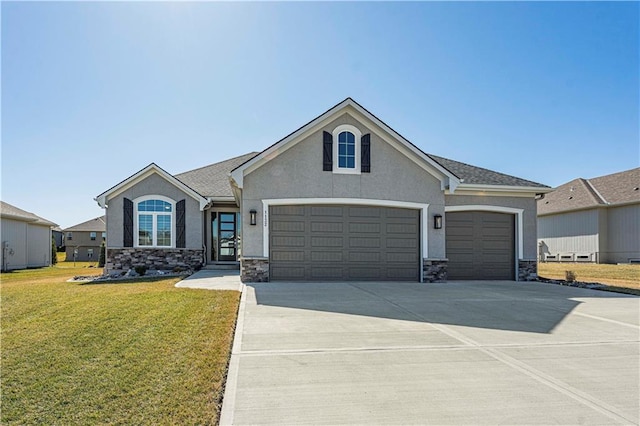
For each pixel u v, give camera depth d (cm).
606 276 1888
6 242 2697
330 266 1384
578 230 3209
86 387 437
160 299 973
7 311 880
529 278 1584
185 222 1853
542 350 579
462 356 546
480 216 1584
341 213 1398
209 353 549
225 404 392
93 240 5372
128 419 362
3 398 411
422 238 1441
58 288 1282
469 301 992
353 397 409
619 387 442
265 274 1344
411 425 351
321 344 595
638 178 3006
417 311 855
